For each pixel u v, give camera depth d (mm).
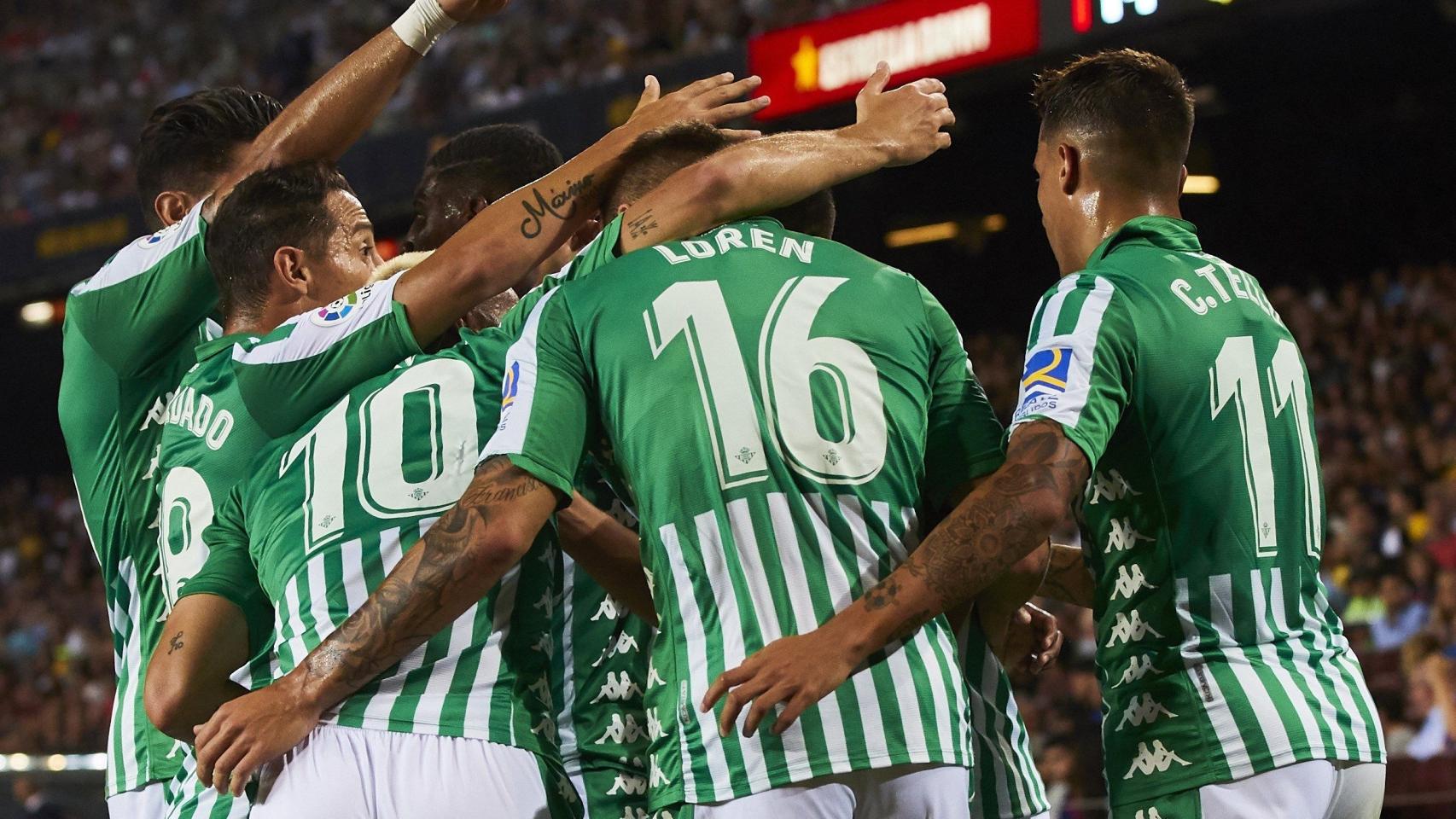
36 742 35594
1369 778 5777
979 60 22906
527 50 37938
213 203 7312
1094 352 5508
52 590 44219
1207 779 5539
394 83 7641
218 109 8211
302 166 7035
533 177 7652
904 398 5395
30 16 53094
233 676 5992
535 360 5531
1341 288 37594
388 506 5711
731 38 33906
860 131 6148
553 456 5363
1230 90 31438
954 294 41375
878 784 5105
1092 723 21016
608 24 36906
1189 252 6008
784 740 5023
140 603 7418
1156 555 5746
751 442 5195
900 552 5301
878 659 5141
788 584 5133
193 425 6637
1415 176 36406
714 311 5348
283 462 5965
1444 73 30609
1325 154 35656
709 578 5180
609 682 6781
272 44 46875
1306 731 5551
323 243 6883
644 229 5746
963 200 36688
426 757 5449
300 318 6266
